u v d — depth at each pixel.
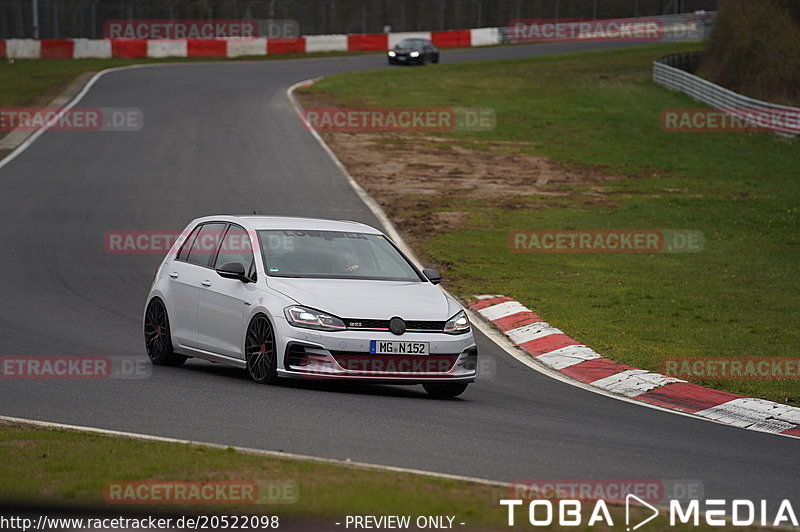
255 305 39.12
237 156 121.94
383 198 101.69
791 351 49.97
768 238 86.38
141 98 166.00
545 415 36.12
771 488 27.30
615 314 57.84
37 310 55.56
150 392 37.12
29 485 23.81
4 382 38.81
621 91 194.88
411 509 22.44
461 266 72.00
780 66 176.62
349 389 39.34
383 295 38.88
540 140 147.25
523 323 54.94
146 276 67.06
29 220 84.06
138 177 106.31
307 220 43.81
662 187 114.06
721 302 62.00
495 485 24.97
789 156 133.50
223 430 30.84
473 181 115.38
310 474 25.05
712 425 36.69
